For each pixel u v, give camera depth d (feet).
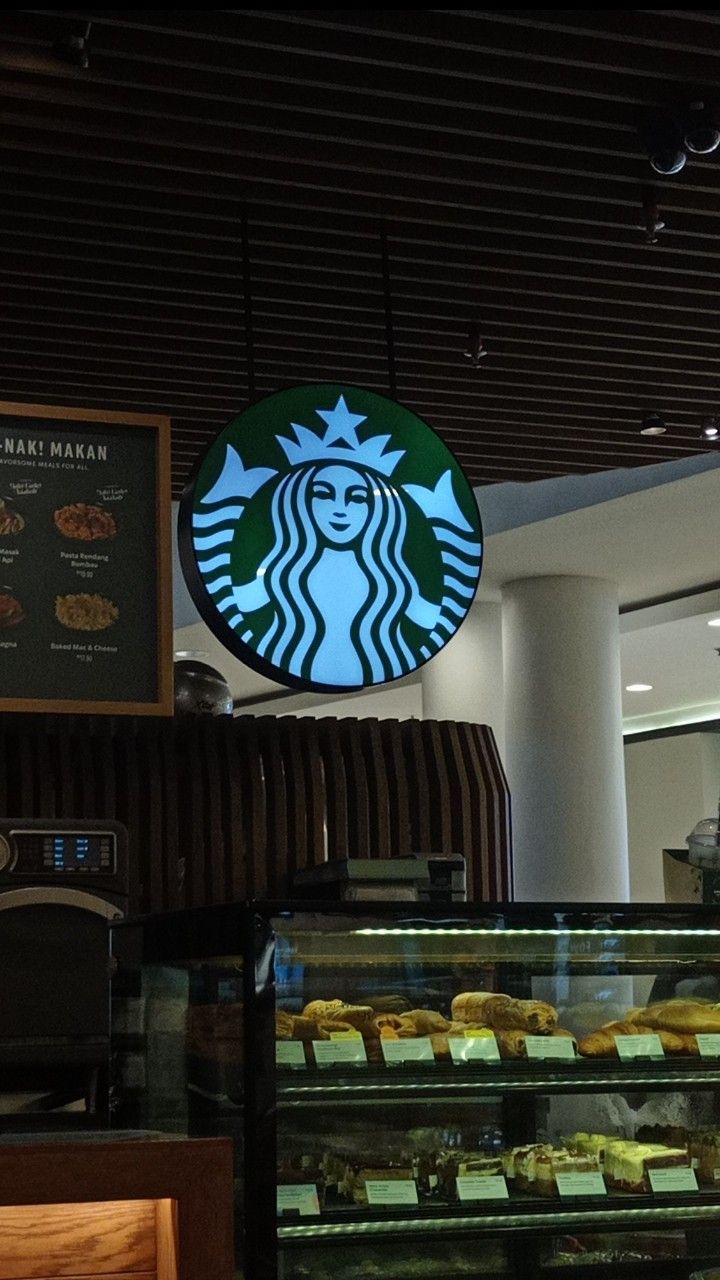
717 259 14.93
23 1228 9.37
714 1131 10.77
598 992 10.60
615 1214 10.31
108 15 10.76
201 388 16.72
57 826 12.62
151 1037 10.95
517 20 10.87
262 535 12.07
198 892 17.24
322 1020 9.72
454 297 15.10
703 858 12.37
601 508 25.67
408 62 11.34
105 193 13.19
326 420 12.42
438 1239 9.83
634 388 17.34
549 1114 10.34
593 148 12.64
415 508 12.53
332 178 13.02
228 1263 8.84
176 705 17.81
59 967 12.48
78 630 12.79
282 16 10.76
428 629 12.39
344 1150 9.72
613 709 30.09
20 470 12.90
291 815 17.90
